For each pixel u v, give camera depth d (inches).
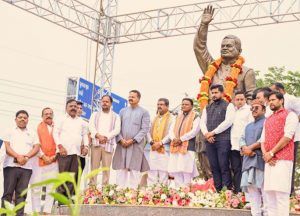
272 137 271.7
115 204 346.9
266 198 284.2
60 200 60.0
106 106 387.2
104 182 386.9
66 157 369.4
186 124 371.9
